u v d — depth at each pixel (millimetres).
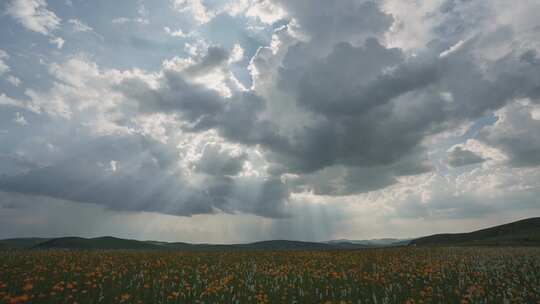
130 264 20531
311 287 14398
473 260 22375
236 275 17078
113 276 15406
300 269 19078
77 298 11328
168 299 11891
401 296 12852
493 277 15953
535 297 12055
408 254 28000
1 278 13844
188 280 15758
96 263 20547
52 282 13648
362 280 16156
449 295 12961
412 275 16469
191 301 11836
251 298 12312
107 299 11680
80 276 15391
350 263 21875
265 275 17156
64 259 21266
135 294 12516
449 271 17922
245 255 27844
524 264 18891
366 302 11719
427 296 12781
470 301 11797
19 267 16875
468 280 15219
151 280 15422
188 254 28344
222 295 12289
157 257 24641
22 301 10430
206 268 19016
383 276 16703
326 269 19609
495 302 11742
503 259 22500
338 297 12703
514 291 12555
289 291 13711
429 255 26281
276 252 32156
